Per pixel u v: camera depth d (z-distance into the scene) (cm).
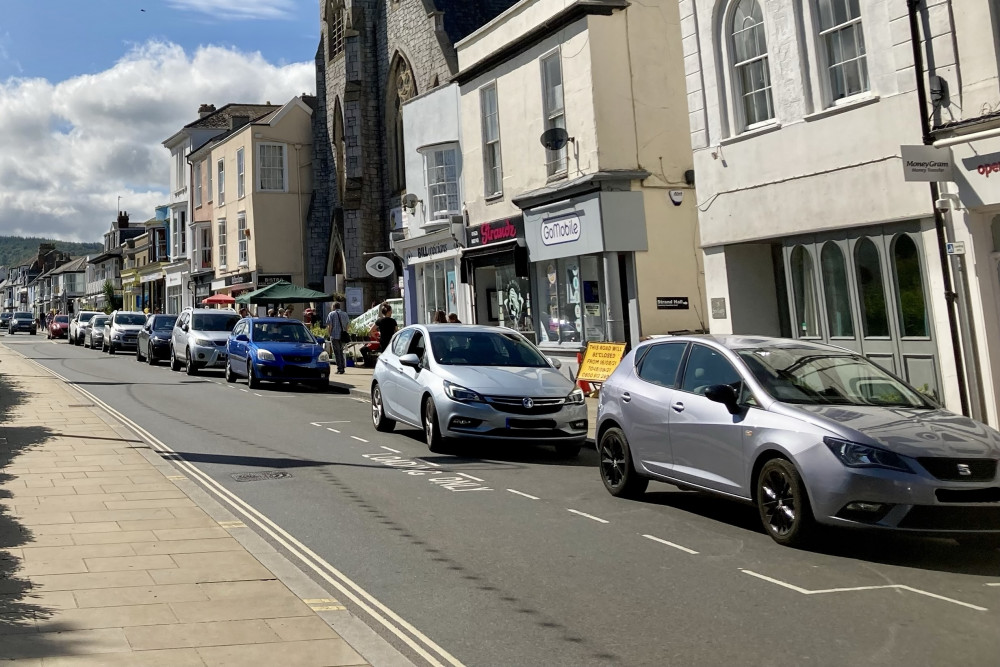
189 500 826
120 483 898
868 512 634
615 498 895
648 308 1748
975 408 1123
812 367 785
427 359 1238
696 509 843
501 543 714
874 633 505
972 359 1123
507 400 1115
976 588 591
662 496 905
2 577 579
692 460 794
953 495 623
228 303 3909
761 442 711
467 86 2242
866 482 632
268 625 499
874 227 1249
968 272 1120
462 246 2255
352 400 1905
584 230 1784
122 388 2091
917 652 475
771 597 573
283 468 1045
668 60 1812
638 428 869
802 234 1358
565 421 1128
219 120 5462
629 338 1781
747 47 1450
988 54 1083
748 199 1435
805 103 1327
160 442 1247
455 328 1312
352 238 3694
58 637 470
